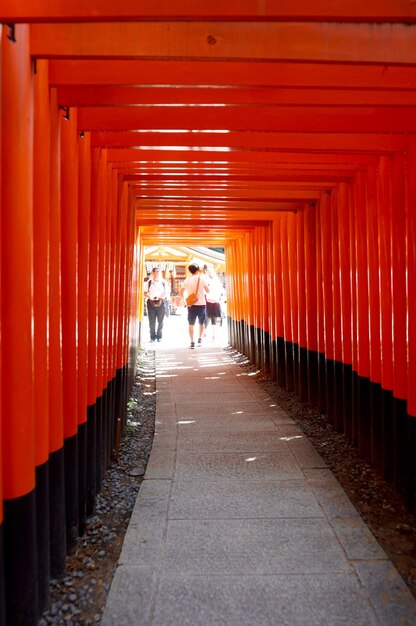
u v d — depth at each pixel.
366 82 2.29
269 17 1.67
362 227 4.09
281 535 2.86
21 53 1.88
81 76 2.26
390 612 2.19
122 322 4.72
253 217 6.89
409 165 3.12
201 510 3.19
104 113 2.94
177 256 16.55
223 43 1.93
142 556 2.64
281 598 2.29
